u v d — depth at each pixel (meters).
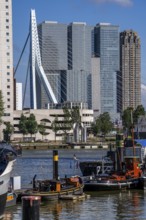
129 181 112.62
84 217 78.75
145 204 92.56
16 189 94.06
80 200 96.25
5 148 74.31
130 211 84.69
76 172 158.12
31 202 48.34
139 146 135.25
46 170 167.88
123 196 103.31
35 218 48.31
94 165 133.50
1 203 69.75
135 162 118.12
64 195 95.00
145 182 112.88
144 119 199.75
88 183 108.81
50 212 82.81
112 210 85.56
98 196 102.50
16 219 74.62
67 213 82.12
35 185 95.62
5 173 69.69
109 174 118.94
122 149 122.12
